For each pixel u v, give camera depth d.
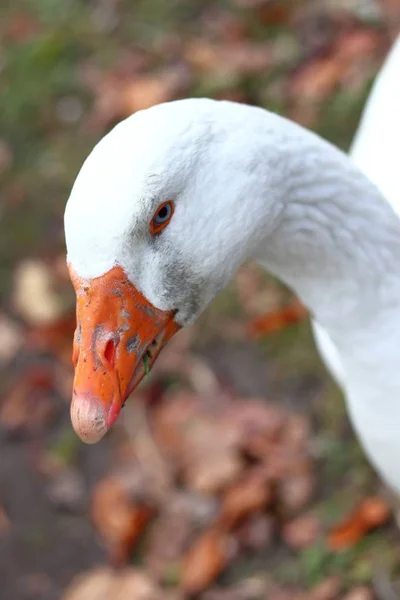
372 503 3.22
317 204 2.00
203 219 1.76
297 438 3.46
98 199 1.66
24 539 3.49
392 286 2.19
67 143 4.52
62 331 3.97
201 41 4.68
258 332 3.75
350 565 3.12
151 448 3.55
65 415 3.78
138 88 4.55
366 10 4.50
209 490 3.39
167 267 1.78
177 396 3.67
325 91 4.28
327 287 2.17
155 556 3.33
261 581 3.17
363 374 2.29
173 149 1.68
